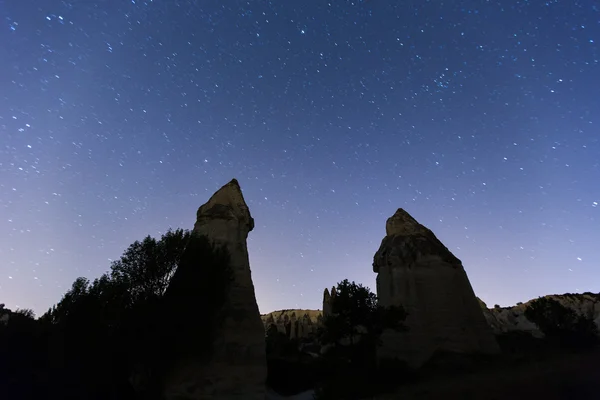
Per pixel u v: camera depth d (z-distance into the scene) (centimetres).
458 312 4294
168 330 2777
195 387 2812
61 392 2850
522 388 1877
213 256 3259
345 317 3647
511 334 5503
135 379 3036
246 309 3322
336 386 3005
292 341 6706
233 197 4175
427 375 3111
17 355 3406
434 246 4872
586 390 1669
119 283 3067
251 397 2920
